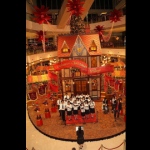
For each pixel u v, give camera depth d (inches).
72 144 399.2
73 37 617.3
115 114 493.0
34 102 639.1
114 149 371.2
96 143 396.5
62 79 636.7
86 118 484.4
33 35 736.3
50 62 730.2
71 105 490.0
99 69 520.1
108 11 830.5
